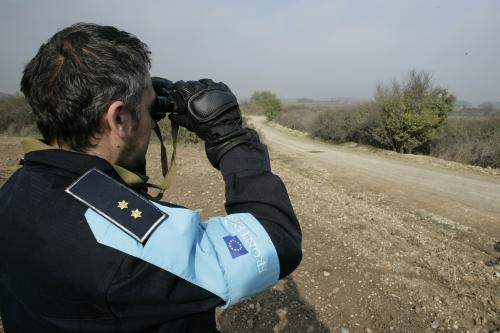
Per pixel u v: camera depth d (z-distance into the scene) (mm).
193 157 9555
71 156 692
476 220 5438
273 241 731
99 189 663
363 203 5859
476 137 13617
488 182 8422
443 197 6867
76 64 669
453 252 3980
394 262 3580
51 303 636
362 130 16922
